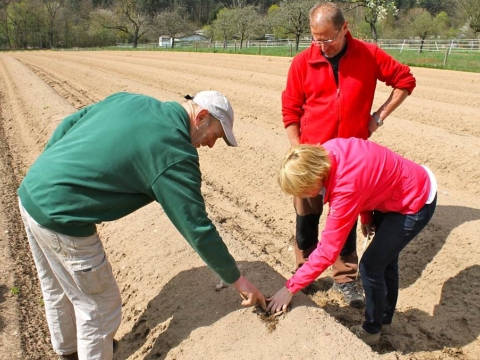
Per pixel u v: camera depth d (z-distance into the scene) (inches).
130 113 102.7
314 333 120.9
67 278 115.1
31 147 368.5
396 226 123.4
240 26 1745.8
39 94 534.3
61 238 106.0
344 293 164.9
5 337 154.9
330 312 163.9
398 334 153.6
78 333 119.8
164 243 173.6
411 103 405.4
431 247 178.4
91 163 100.4
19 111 510.0
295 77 147.3
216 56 1127.6
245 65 826.2
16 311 167.5
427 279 172.7
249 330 124.2
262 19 1855.3
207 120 109.2
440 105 394.9
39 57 1407.5
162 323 137.9
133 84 620.4
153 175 99.4
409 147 298.7
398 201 120.7
